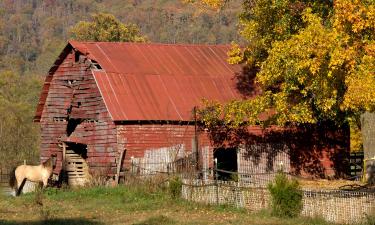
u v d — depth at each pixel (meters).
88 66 86.56
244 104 73.69
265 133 87.06
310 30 56.69
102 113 82.75
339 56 52.66
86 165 90.94
